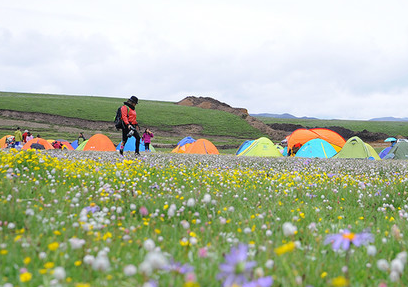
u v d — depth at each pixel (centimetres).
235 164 1730
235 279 213
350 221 568
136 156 1741
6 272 304
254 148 3170
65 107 11825
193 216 561
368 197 773
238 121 13462
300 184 901
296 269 324
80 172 936
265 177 1130
